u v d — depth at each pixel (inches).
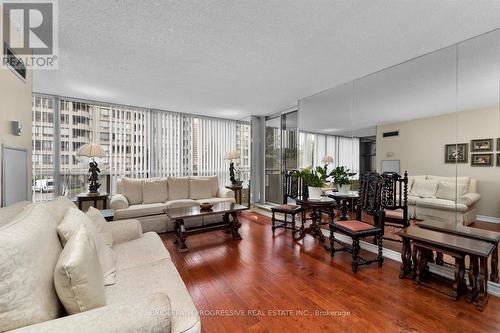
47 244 39.4
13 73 70.7
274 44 85.7
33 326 29.6
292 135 187.0
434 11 67.0
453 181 92.9
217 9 66.0
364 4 64.0
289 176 154.0
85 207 136.8
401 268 86.7
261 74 114.6
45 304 33.3
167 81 123.5
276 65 104.1
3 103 64.7
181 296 47.8
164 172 192.9
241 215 191.8
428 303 70.6
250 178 227.9
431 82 96.7
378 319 63.4
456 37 81.7
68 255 37.5
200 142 213.6
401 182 106.5
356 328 59.9
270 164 220.1
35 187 142.1
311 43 85.0
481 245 71.6
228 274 88.7
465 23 73.0
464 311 66.8
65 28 74.8
